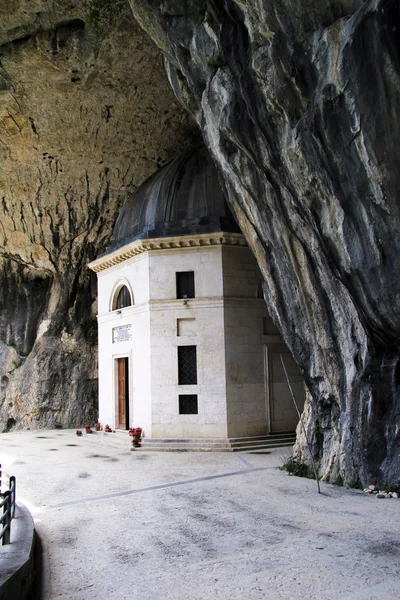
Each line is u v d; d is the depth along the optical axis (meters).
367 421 10.71
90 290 27.41
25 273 27.75
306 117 8.57
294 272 11.95
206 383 17.95
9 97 18.95
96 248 25.84
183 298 18.58
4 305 27.64
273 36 8.69
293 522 8.40
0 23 16.28
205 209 18.95
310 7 8.11
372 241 8.45
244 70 9.91
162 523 8.57
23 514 8.34
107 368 21.86
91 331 27.55
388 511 8.91
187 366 18.47
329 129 8.16
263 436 18.09
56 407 26.73
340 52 7.62
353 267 8.98
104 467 14.30
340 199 8.59
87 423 26.94
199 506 9.64
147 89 19.30
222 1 10.00
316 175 8.95
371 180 7.88
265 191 11.55
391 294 8.48
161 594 5.70
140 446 17.81
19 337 27.64
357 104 7.52
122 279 20.73
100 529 8.34
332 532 7.79
